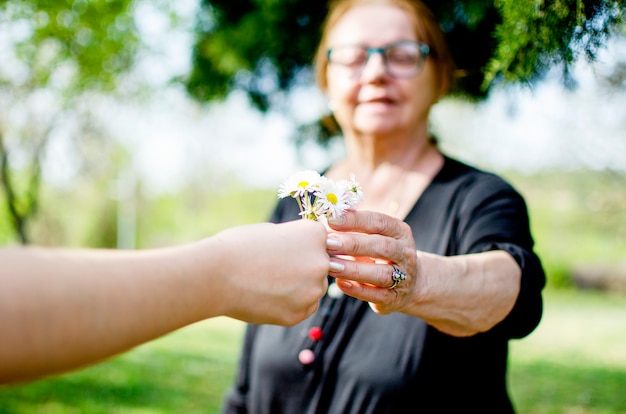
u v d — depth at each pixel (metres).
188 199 33.41
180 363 6.33
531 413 4.68
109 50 5.21
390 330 1.40
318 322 1.50
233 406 1.75
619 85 1.48
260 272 0.64
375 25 1.60
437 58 1.65
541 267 1.17
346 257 1.07
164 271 0.55
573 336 8.33
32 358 0.46
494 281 1.02
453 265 1.00
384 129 1.58
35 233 19.09
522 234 1.26
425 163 1.63
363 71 1.57
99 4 4.47
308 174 0.93
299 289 0.67
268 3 3.15
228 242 0.64
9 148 9.23
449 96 2.15
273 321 0.67
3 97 7.64
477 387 1.37
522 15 1.04
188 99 4.96
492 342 1.37
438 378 1.35
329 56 1.71
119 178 19.73
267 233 0.68
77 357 0.48
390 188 1.65
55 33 4.58
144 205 31.69
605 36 0.99
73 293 0.48
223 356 6.77
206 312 0.59
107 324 0.49
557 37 1.02
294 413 1.48
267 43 3.45
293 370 1.48
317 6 3.06
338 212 0.86
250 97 3.90
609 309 11.95
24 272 0.46
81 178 12.70
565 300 14.12
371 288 0.89
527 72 1.15
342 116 1.71
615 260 18.28
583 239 19.30
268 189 33.09
